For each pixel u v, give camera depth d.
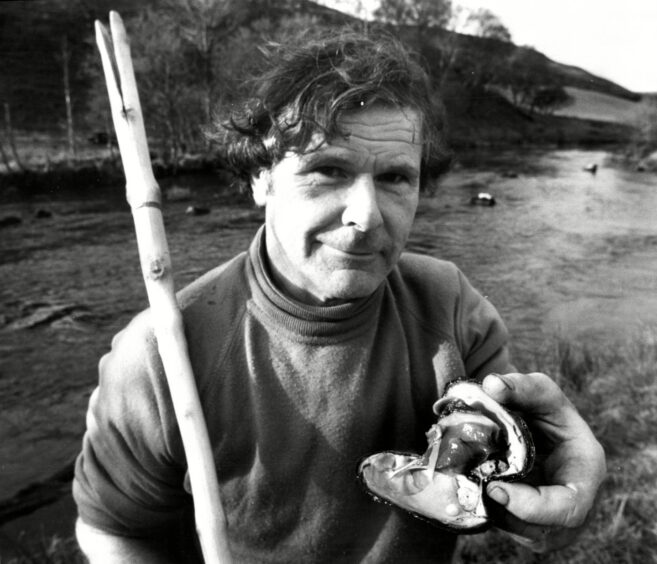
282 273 1.21
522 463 1.19
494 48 36.38
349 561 1.32
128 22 23.55
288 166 1.11
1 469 5.22
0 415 6.15
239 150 1.26
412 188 1.14
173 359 1.16
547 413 1.24
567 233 13.06
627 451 3.54
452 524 1.19
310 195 1.10
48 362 7.35
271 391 1.22
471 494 1.18
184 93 20.70
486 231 13.20
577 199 16.91
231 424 1.23
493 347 1.43
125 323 8.52
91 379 6.97
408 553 1.33
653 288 9.45
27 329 8.18
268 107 1.14
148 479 1.30
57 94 27.14
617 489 3.11
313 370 1.21
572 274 10.28
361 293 1.14
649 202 16.59
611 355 5.40
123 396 1.24
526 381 1.22
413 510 1.22
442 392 1.30
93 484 1.34
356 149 1.07
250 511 1.29
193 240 12.16
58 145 22.17
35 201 15.46
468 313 1.40
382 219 1.08
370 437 1.25
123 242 12.12
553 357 5.58
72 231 12.83
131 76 1.27
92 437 1.33
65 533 4.24
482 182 19.67
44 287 9.68
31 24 31.03
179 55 20.83
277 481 1.25
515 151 30.09
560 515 1.14
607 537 2.76
